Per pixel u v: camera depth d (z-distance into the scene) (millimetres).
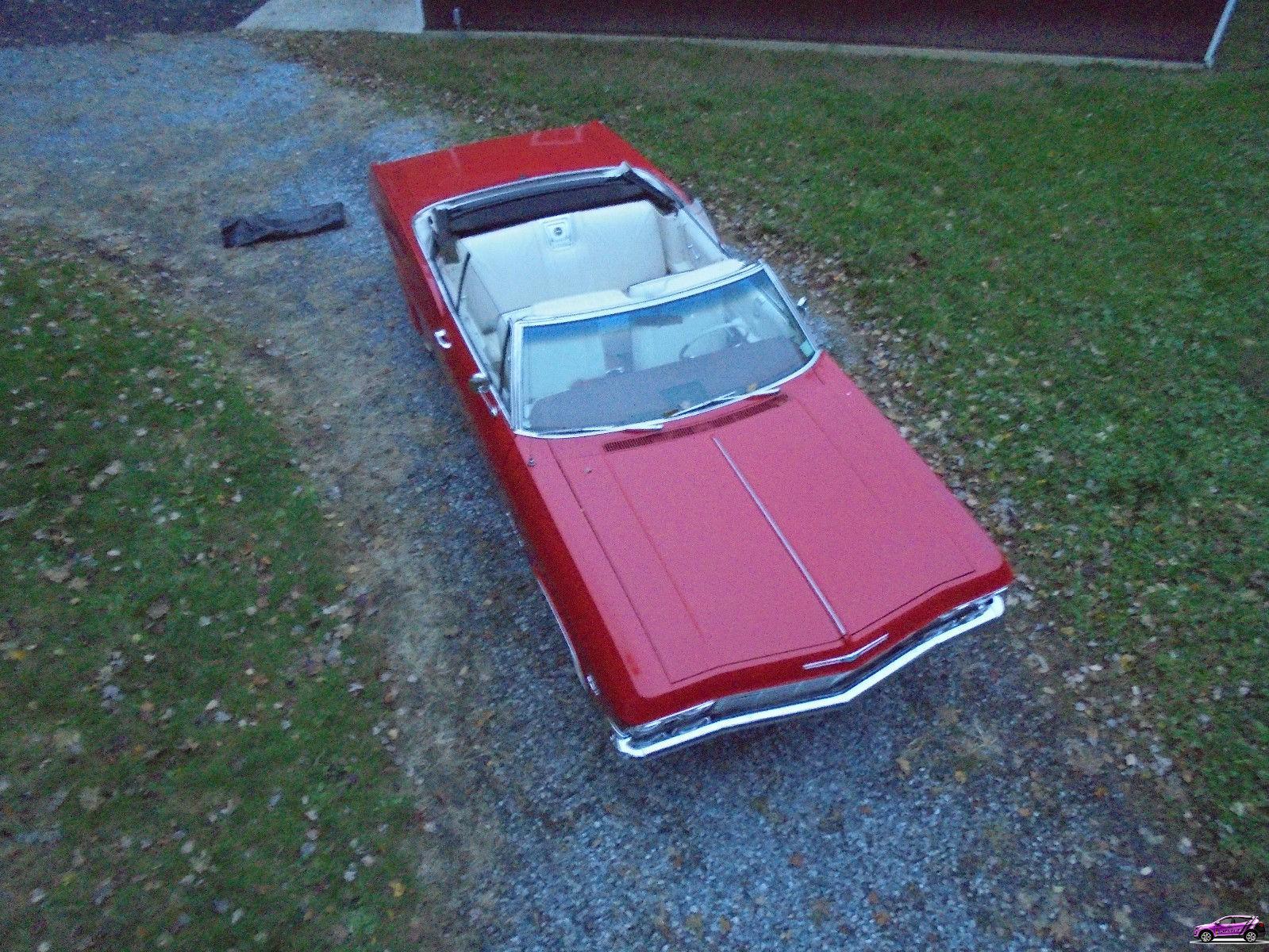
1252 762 4035
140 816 3990
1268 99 10312
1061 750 4199
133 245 8008
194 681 4555
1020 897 3711
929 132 9703
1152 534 5180
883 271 7465
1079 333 6727
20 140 9703
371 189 6793
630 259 5578
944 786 4098
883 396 6297
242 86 11195
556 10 12859
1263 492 5363
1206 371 6305
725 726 3689
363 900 3730
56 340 6648
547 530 3994
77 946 3557
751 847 3908
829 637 3609
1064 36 11859
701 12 12664
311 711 4438
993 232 7918
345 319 7184
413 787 4148
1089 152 9289
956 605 3863
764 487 4086
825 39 12602
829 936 3621
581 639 3771
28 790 4066
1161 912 3637
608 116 10305
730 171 9008
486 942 3619
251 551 5246
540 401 4410
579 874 3834
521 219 5676
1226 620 4652
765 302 4891
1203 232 7871
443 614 4934
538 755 4277
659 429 4352
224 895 3721
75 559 5141
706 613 3637
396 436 6078
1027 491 5512
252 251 8023
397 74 11453
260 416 6203
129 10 13859
